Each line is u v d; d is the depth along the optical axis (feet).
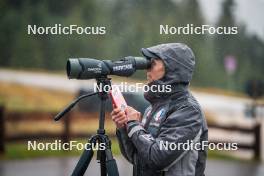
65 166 117.60
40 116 154.51
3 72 288.30
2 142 133.69
